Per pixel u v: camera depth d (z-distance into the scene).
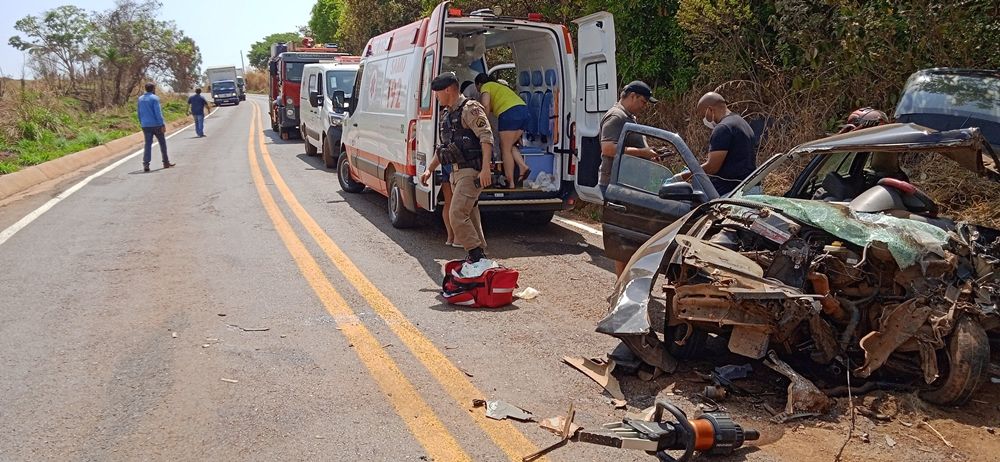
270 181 14.16
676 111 12.66
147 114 15.84
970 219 6.21
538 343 5.48
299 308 6.27
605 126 7.45
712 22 11.39
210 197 12.22
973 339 4.12
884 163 5.68
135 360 5.09
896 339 4.23
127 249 8.45
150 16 41.75
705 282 4.48
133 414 4.28
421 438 4.00
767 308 4.29
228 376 4.82
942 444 3.94
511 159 8.92
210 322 5.89
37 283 7.02
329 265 7.74
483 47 10.02
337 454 3.83
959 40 8.48
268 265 7.72
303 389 4.63
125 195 12.50
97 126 27.41
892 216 4.69
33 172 14.61
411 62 8.97
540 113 9.72
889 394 4.41
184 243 8.76
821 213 4.54
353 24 26.17
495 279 6.35
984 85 7.09
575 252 8.64
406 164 8.98
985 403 4.38
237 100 59.41
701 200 5.60
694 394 4.55
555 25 9.12
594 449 3.91
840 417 4.22
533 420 4.23
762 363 4.93
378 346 5.38
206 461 3.77
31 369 4.93
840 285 4.47
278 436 4.03
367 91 11.05
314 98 14.73
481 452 3.87
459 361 5.11
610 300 5.08
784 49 10.78
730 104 11.44
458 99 6.96
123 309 6.23
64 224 9.95
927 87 7.36
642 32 13.27
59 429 4.10
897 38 9.25
